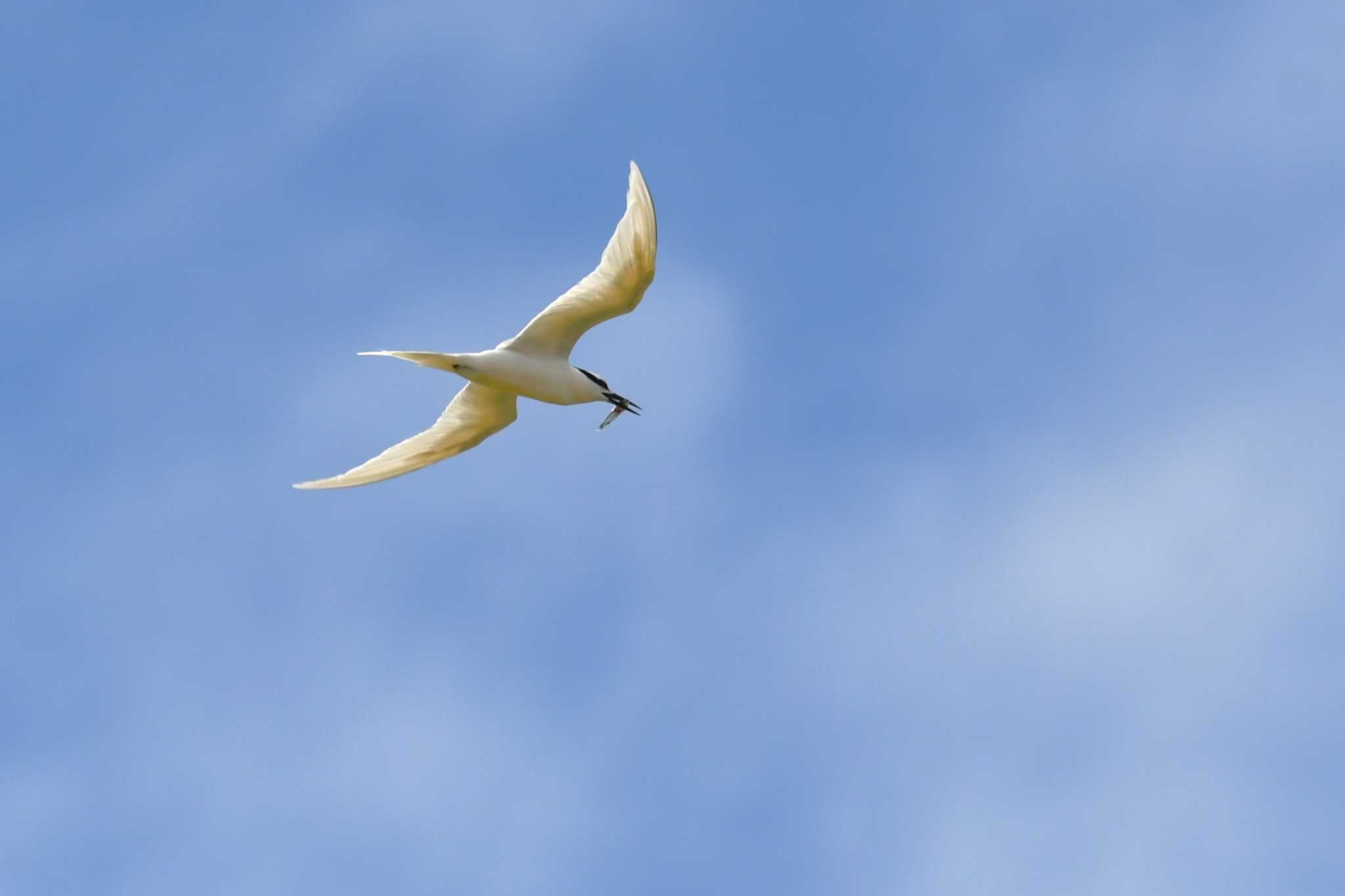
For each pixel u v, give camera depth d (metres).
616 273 16.53
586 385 17.64
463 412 18.50
